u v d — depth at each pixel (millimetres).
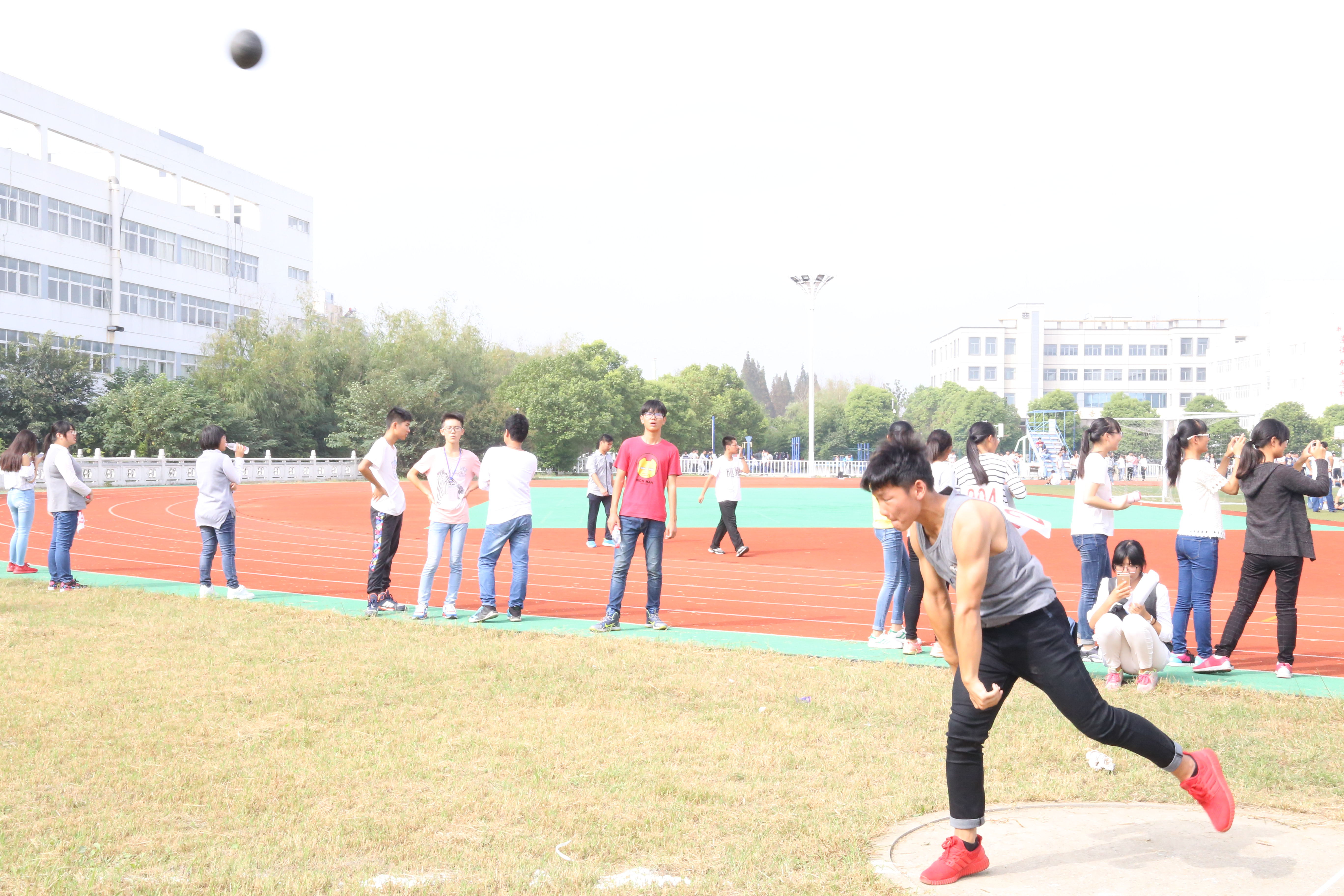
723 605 10492
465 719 5750
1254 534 7074
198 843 3906
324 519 22172
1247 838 4051
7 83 45438
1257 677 7180
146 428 40906
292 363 51281
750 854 3854
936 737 5523
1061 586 12172
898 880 3650
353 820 4180
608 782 4715
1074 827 4199
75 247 49219
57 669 6711
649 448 8891
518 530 9305
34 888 3438
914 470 3561
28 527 12125
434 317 58938
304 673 6801
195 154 58562
